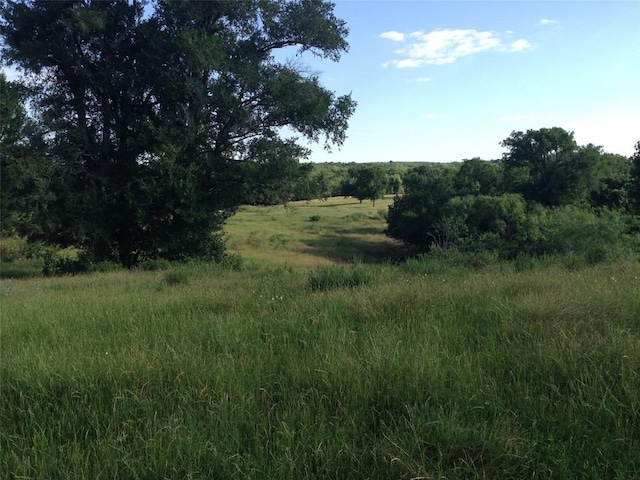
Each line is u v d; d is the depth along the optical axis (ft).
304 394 10.52
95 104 76.79
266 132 75.46
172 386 11.34
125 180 77.25
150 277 46.85
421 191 155.43
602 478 7.51
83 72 72.54
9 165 68.03
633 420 8.70
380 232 209.36
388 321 15.96
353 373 10.96
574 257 40.50
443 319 15.65
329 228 217.97
